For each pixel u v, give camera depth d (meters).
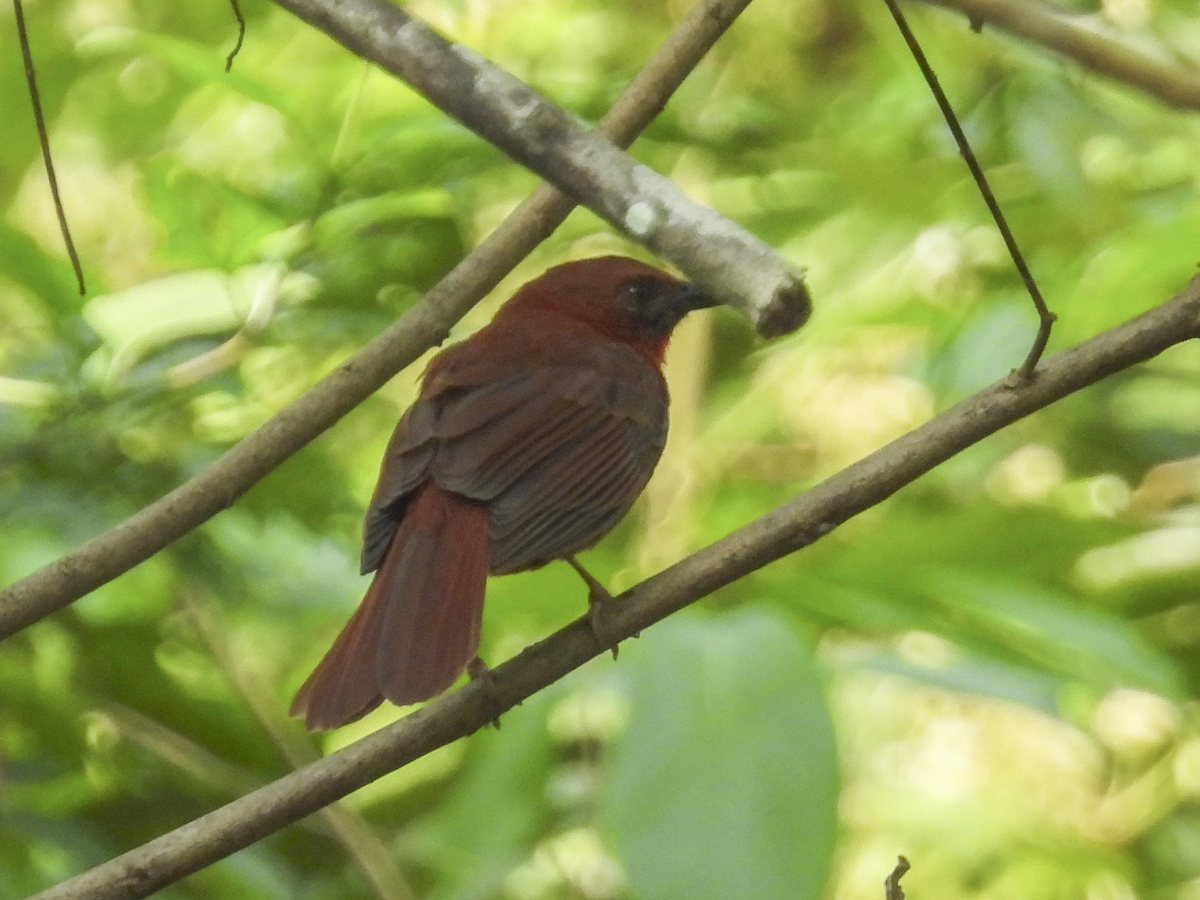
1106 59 7.04
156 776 10.43
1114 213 12.36
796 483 11.75
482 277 7.68
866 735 14.25
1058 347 10.73
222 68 9.66
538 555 7.68
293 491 9.77
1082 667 9.14
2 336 10.23
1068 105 11.96
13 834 9.95
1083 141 12.31
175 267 11.57
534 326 8.89
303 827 10.41
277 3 5.94
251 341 9.38
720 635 7.65
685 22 7.68
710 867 7.08
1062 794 14.10
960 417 6.77
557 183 5.19
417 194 9.38
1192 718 13.22
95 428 9.13
